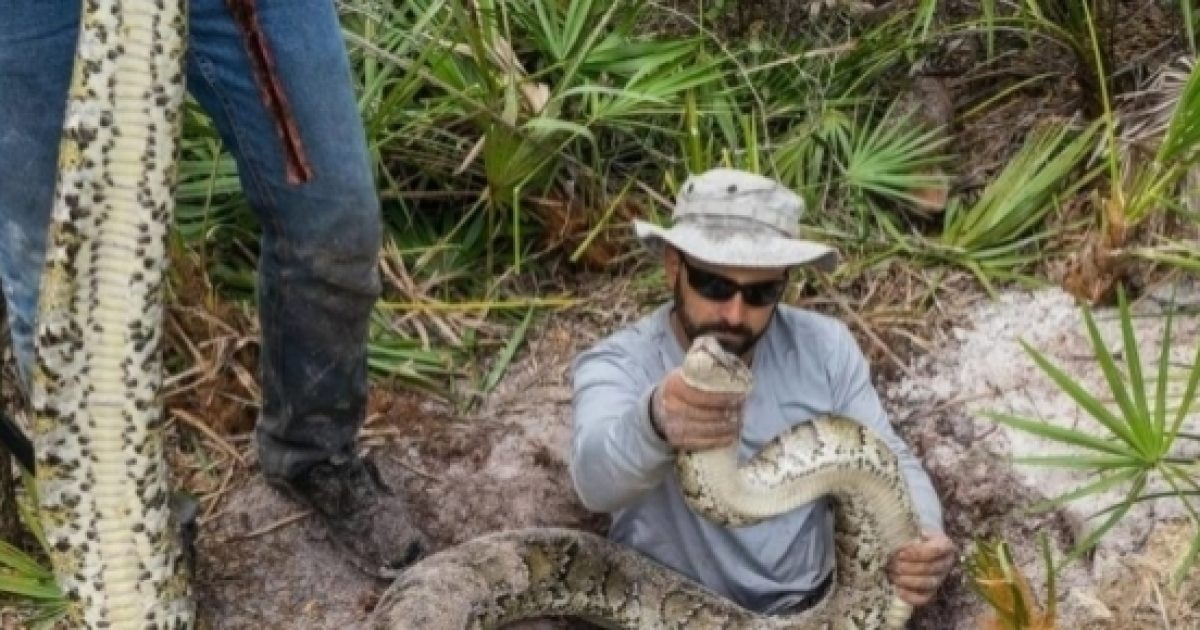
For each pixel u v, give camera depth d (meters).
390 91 5.17
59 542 3.61
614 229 5.18
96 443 3.55
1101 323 4.82
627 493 4.02
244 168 3.95
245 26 3.72
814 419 4.05
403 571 4.34
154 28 3.42
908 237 5.10
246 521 4.55
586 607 4.32
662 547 4.33
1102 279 4.84
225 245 5.05
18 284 3.94
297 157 3.79
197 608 4.32
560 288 5.15
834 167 5.25
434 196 5.18
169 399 4.75
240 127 3.90
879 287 5.01
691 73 5.07
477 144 5.04
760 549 4.28
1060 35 5.27
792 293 4.96
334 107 3.89
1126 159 5.01
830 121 5.23
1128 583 4.28
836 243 5.08
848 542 4.17
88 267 3.48
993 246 5.04
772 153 5.22
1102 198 4.97
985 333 4.86
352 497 4.41
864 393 4.32
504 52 5.09
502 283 5.12
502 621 4.27
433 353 4.90
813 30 5.61
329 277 4.05
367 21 5.16
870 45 5.45
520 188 5.03
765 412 4.25
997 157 5.37
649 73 5.11
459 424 4.79
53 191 3.83
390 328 4.96
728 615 4.26
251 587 4.44
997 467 4.57
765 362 4.27
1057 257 5.01
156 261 3.51
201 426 4.73
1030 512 4.43
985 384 4.75
